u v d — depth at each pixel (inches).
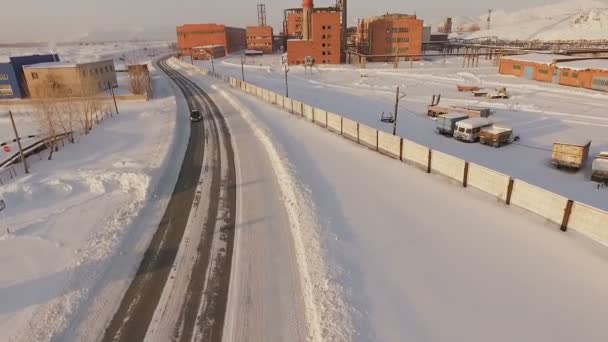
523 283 469.1
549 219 596.7
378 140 999.0
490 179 693.3
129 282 494.6
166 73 3725.4
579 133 1227.2
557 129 1283.2
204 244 581.6
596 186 795.4
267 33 5969.5
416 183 786.2
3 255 556.7
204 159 1011.9
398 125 1375.5
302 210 662.5
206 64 4690.0
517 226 597.3
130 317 433.1
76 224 649.6
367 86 2413.9
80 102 1562.5
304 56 4069.9
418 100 1898.4
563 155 890.7
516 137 1163.9
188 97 2175.2
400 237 581.0
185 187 819.4
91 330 414.3
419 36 4232.3
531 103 1759.4
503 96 1913.1
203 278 498.3
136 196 767.7
